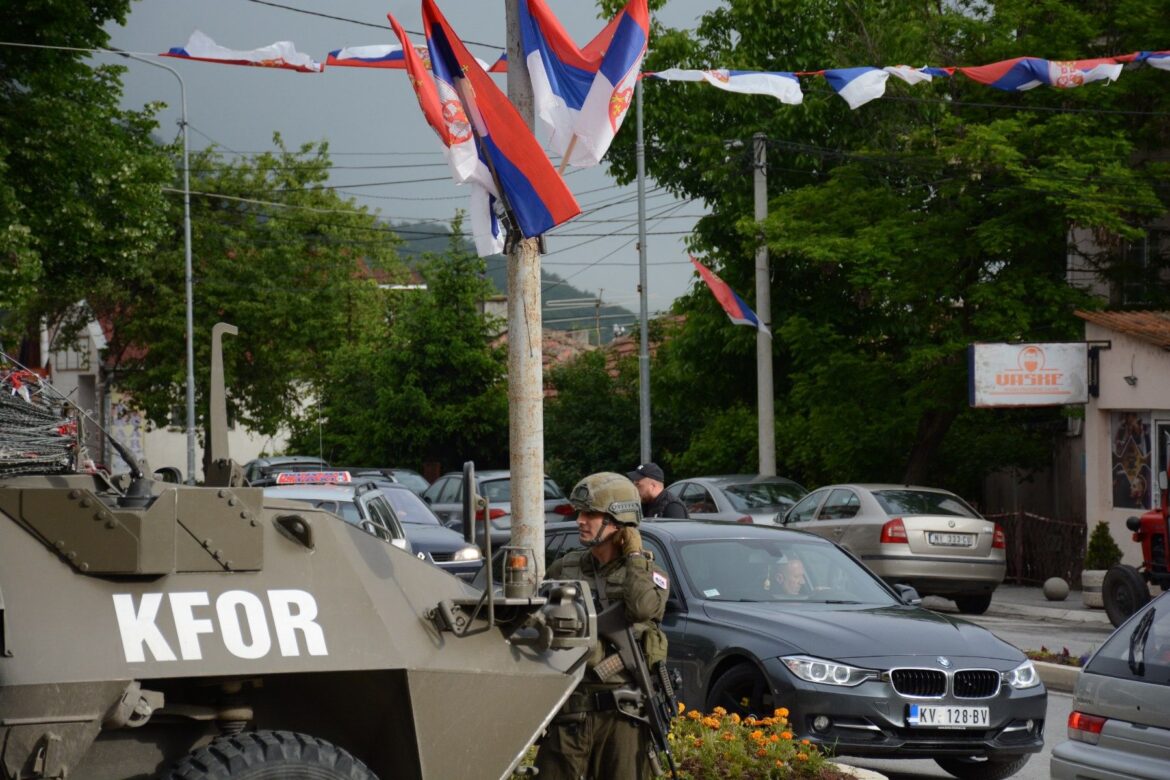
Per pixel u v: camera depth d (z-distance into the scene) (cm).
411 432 4253
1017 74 1305
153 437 5756
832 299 2705
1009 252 2356
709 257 2969
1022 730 884
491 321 4397
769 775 767
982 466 2750
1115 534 2195
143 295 4606
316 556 486
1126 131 2333
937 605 2078
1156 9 2294
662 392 3089
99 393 4681
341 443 4634
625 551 596
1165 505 1625
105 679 421
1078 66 1297
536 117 873
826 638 870
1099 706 698
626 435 4072
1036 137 2298
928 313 2419
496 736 516
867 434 2566
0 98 2389
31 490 438
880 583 1006
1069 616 1884
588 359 4200
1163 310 2375
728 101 2970
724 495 2244
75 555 437
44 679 413
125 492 493
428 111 830
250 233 4756
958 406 2430
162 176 2625
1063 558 2309
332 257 4862
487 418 4275
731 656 895
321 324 4738
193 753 443
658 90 3078
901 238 2338
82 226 2462
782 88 1310
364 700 494
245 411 4909
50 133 2383
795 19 2933
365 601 487
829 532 1947
